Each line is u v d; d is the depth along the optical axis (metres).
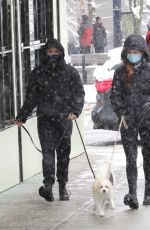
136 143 11.61
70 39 49.59
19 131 13.70
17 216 11.24
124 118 11.52
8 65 13.59
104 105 19.27
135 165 11.55
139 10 45.34
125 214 11.16
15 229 10.45
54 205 11.93
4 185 13.09
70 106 12.07
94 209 11.28
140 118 11.53
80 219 10.96
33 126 14.30
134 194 11.46
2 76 13.26
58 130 12.12
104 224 10.62
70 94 12.06
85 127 22.27
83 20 40.44
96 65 35.22
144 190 12.79
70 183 13.63
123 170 14.76
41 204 12.03
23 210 11.63
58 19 15.90
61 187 12.29
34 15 14.78
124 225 10.52
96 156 16.64
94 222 10.75
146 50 11.38
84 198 12.39
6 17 13.54
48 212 11.46
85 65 35.41
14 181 13.48
